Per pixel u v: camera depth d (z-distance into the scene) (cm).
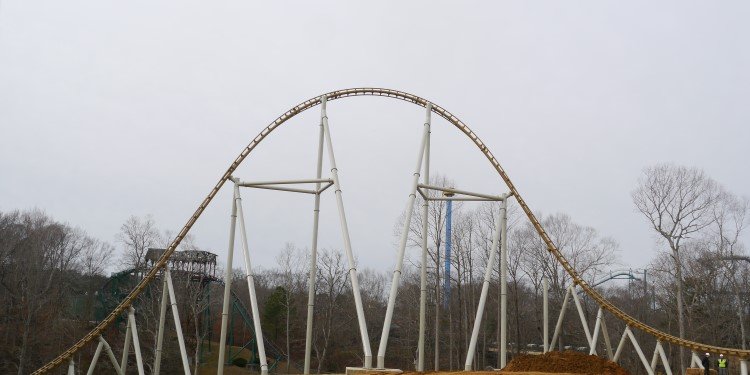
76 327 7056
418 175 4128
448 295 7488
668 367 3822
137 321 7106
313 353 8862
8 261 7412
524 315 8812
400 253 3878
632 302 8569
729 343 6594
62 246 8056
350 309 9125
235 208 4394
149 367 6456
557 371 3209
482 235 7131
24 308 6806
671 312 6731
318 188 4488
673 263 6712
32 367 6462
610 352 4381
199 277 7138
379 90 4556
